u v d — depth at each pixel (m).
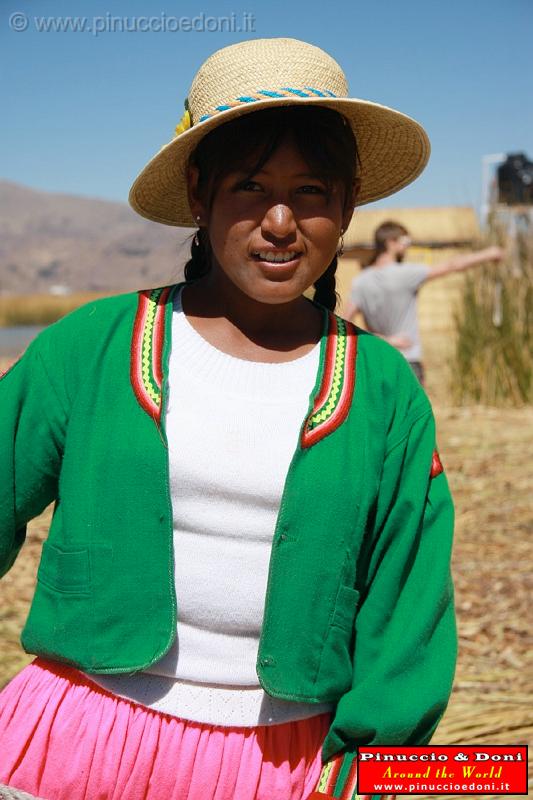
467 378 9.89
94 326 1.66
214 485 1.57
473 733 3.24
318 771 1.62
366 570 1.67
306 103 1.57
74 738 1.58
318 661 1.59
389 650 1.63
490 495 6.27
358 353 1.68
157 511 1.56
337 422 1.61
